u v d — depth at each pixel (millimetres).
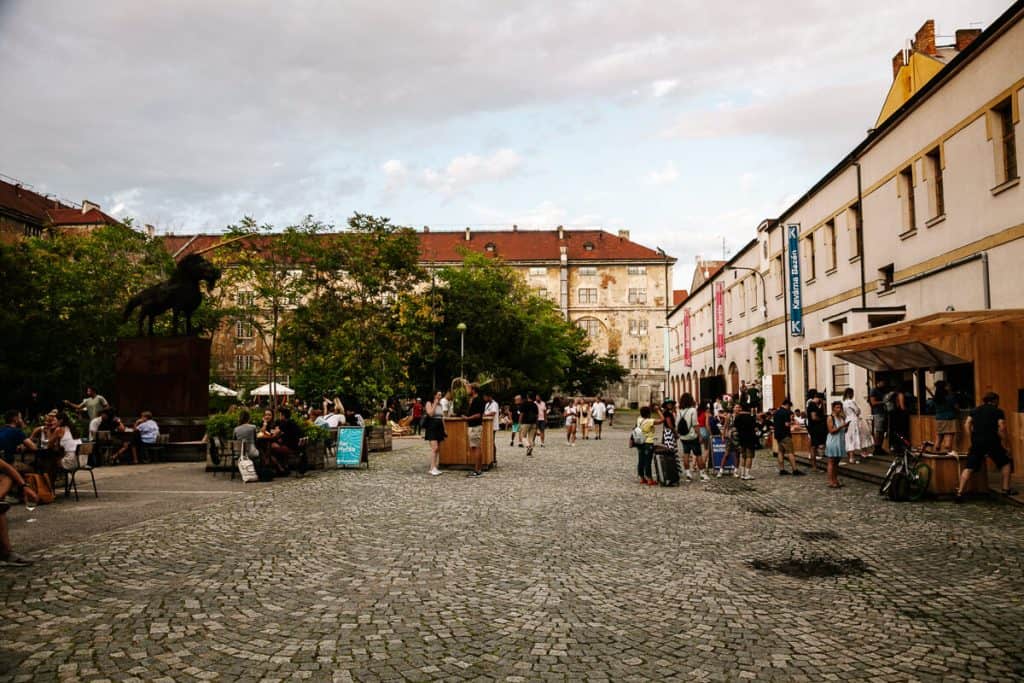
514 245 95000
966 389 17125
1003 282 16500
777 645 5469
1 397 31375
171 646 5391
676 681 4777
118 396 21250
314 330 39344
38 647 5352
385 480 16312
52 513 11344
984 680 4785
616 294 91812
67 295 34812
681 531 10148
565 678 4828
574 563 8172
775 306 35250
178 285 21844
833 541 9398
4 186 62938
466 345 50406
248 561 8148
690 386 65812
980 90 17344
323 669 4961
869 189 24062
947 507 11961
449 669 4977
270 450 16547
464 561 8242
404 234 40094
